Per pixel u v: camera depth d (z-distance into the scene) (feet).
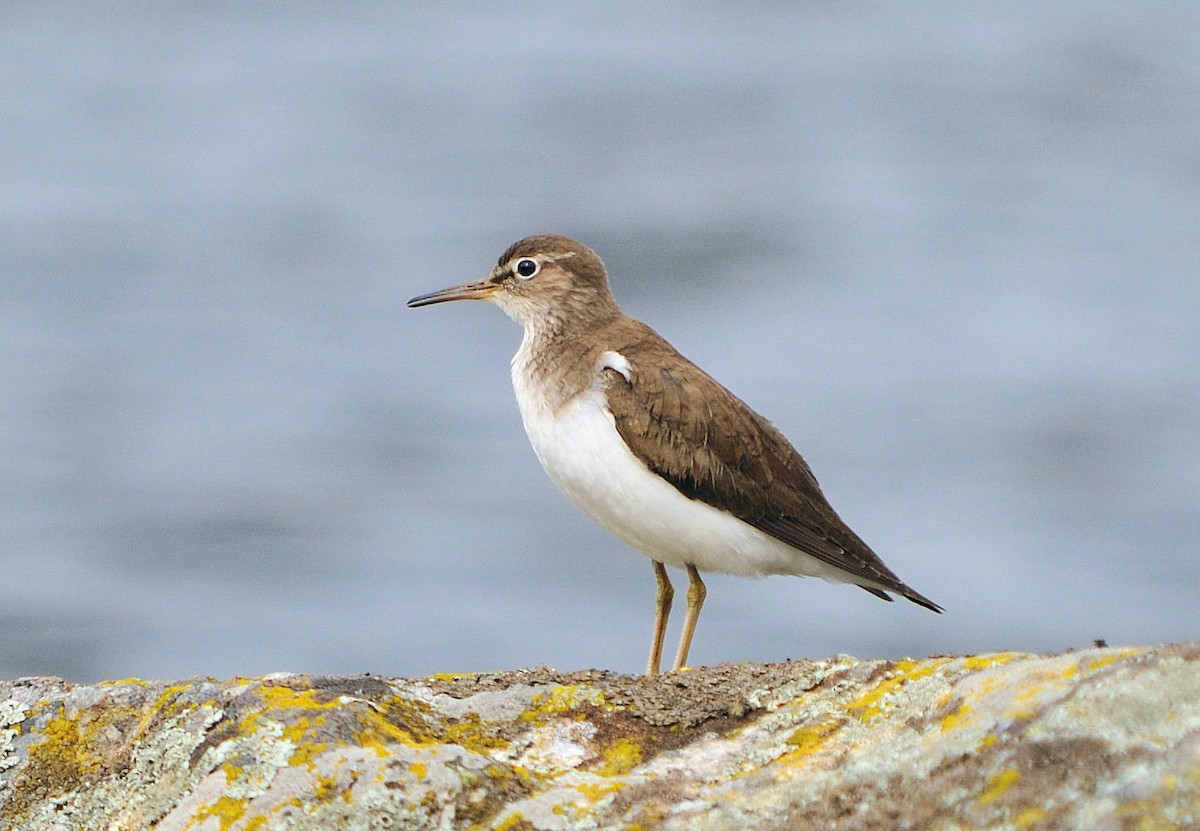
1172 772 15.74
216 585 73.26
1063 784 16.29
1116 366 98.32
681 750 20.89
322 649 65.77
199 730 20.57
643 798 18.79
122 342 106.11
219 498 82.89
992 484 80.84
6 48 188.65
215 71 184.14
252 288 119.14
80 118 165.17
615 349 33.78
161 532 78.43
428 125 166.61
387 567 74.13
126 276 119.65
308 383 99.14
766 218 131.95
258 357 104.68
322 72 182.80
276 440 90.22
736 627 65.21
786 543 33.53
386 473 85.40
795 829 16.99
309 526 77.61
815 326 107.04
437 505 81.41
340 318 111.55
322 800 18.92
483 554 74.28
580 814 18.56
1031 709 17.99
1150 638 64.28
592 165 150.10
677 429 32.35
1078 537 74.59
